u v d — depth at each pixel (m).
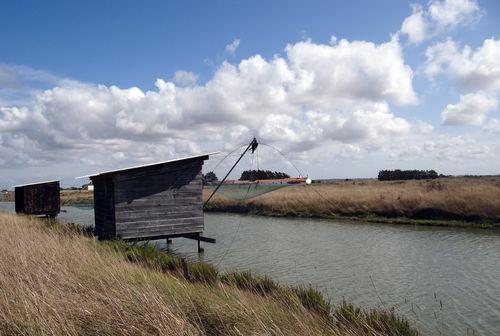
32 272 8.63
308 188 48.97
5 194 88.25
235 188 18.05
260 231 27.47
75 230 18.02
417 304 11.73
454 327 9.86
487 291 12.84
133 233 18.98
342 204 35.00
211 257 19.20
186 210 20.33
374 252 19.36
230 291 8.80
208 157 20.92
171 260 13.18
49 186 34.22
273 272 15.86
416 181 59.34
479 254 18.30
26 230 16.00
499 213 26.70
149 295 7.04
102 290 7.77
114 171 18.58
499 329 9.72
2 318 6.26
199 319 6.46
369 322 7.41
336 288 13.51
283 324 6.36
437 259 17.52
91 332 6.10
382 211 32.03
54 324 5.93
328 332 6.31
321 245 21.53
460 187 34.59
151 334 5.91
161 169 19.77
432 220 28.59
